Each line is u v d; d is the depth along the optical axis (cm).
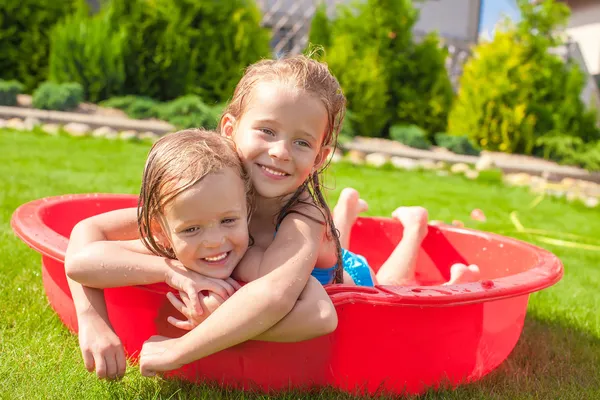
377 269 262
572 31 1463
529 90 912
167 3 753
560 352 203
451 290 140
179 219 134
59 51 741
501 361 175
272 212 156
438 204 512
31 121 667
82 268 140
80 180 432
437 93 896
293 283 133
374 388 150
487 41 948
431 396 152
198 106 700
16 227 178
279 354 143
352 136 795
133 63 755
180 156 135
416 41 1098
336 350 145
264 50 791
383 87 834
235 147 149
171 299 140
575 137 916
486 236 237
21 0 762
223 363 147
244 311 129
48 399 139
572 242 423
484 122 895
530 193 662
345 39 835
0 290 202
